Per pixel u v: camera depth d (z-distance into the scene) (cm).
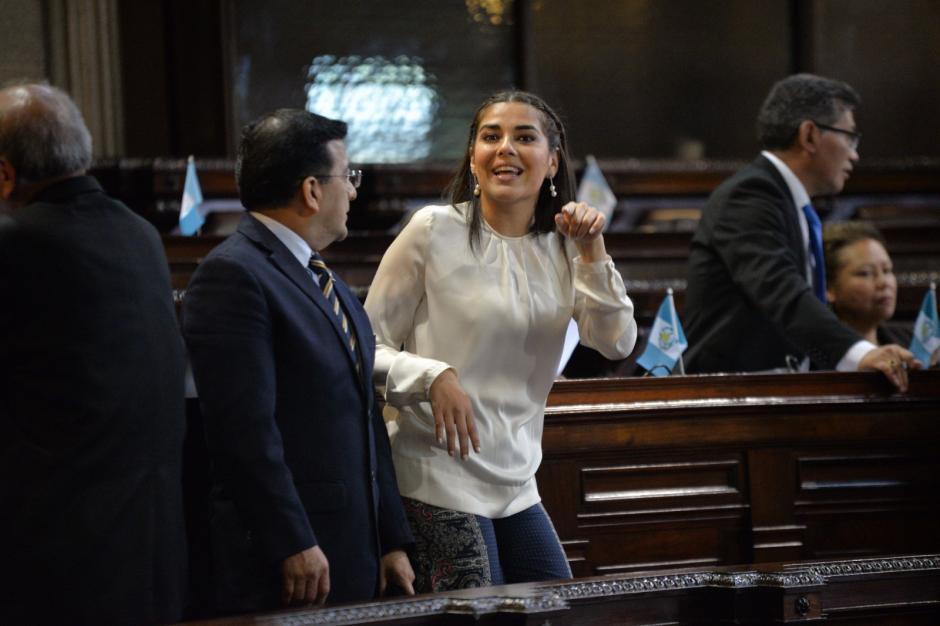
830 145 1000
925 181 1708
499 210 680
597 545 856
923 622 639
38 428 582
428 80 1730
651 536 870
